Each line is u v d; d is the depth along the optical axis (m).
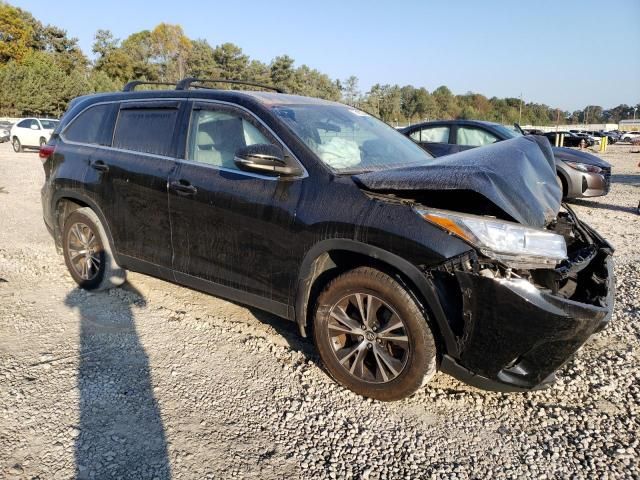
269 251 3.24
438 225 2.61
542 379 2.68
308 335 3.82
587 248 3.18
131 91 4.38
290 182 3.17
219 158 3.57
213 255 3.56
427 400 3.02
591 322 2.48
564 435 2.70
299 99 3.93
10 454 2.44
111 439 2.58
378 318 2.93
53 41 82.31
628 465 2.44
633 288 4.93
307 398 2.98
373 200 2.85
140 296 4.54
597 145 41.75
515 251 2.50
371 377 2.97
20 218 7.88
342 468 2.42
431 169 2.77
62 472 2.34
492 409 2.94
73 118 4.75
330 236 2.92
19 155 20.56
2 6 70.06
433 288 2.63
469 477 2.38
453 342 2.66
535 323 2.44
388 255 2.73
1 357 3.38
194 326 3.96
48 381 3.10
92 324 3.95
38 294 4.54
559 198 3.24
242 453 2.51
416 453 2.54
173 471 2.37
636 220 8.67
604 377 3.27
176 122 3.87
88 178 4.34
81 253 4.60
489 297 2.50
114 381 3.12
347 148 3.51
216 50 74.19
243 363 3.40
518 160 3.12
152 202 3.88
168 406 2.89
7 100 56.19
